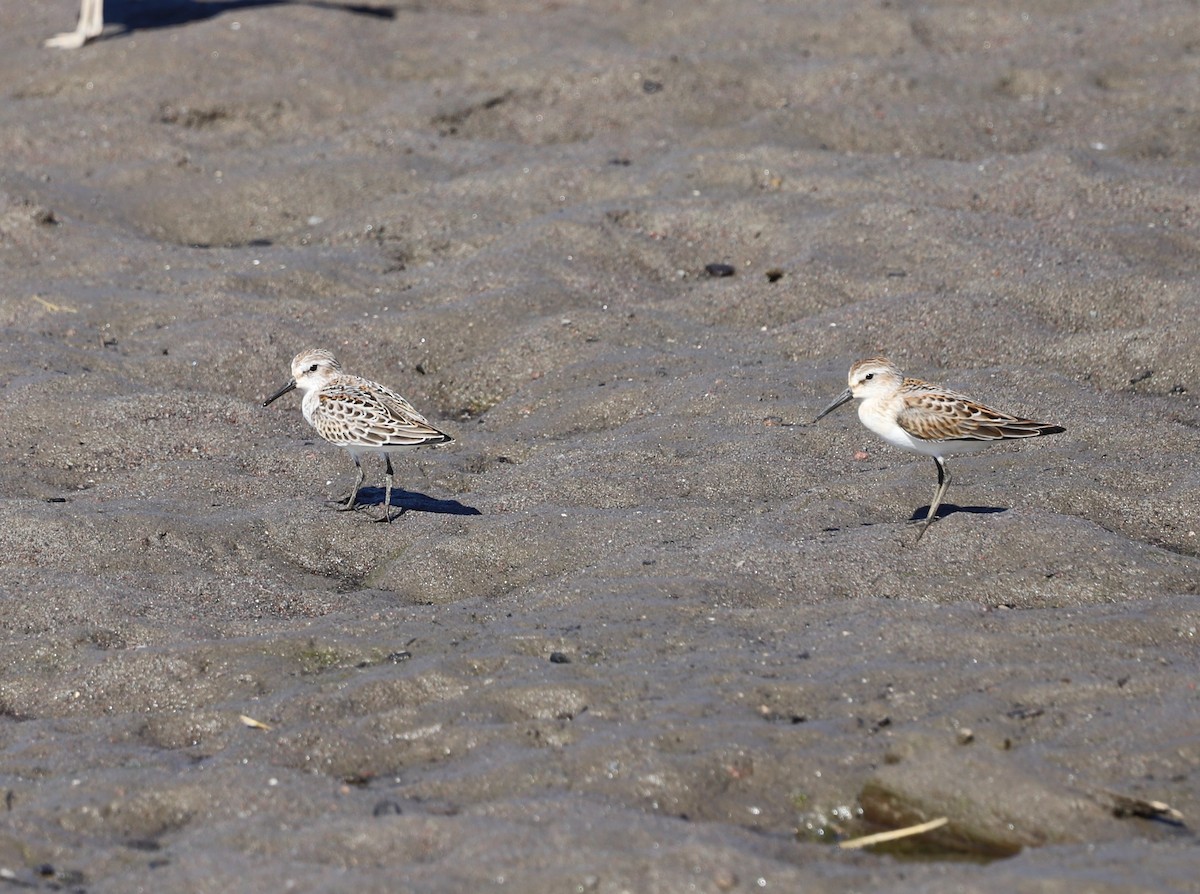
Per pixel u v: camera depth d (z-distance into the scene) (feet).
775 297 62.28
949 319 58.23
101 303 62.23
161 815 29.58
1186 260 63.52
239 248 70.28
